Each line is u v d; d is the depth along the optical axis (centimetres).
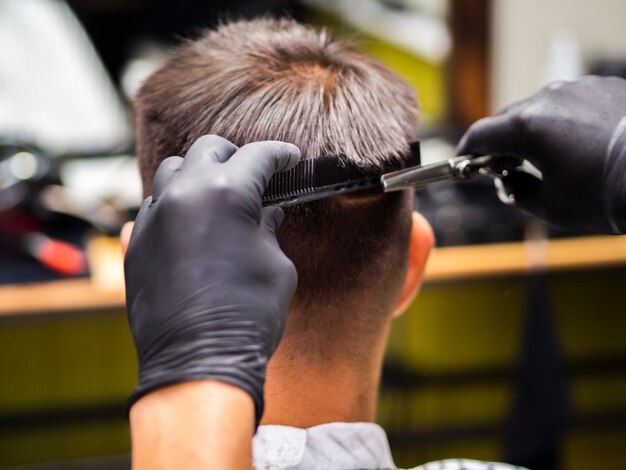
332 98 86
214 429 56
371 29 492
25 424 256
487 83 398
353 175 83
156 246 62
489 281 250
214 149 66
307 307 89
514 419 242
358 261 89
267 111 85
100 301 230
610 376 283
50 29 384
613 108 87
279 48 92
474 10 391
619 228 87
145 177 93
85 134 338
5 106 344
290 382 91
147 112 92
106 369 257
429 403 275
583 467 288
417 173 84
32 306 227
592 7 354
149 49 450
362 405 93
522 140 89
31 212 246
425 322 267
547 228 264
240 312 60
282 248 88
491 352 272
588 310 276
